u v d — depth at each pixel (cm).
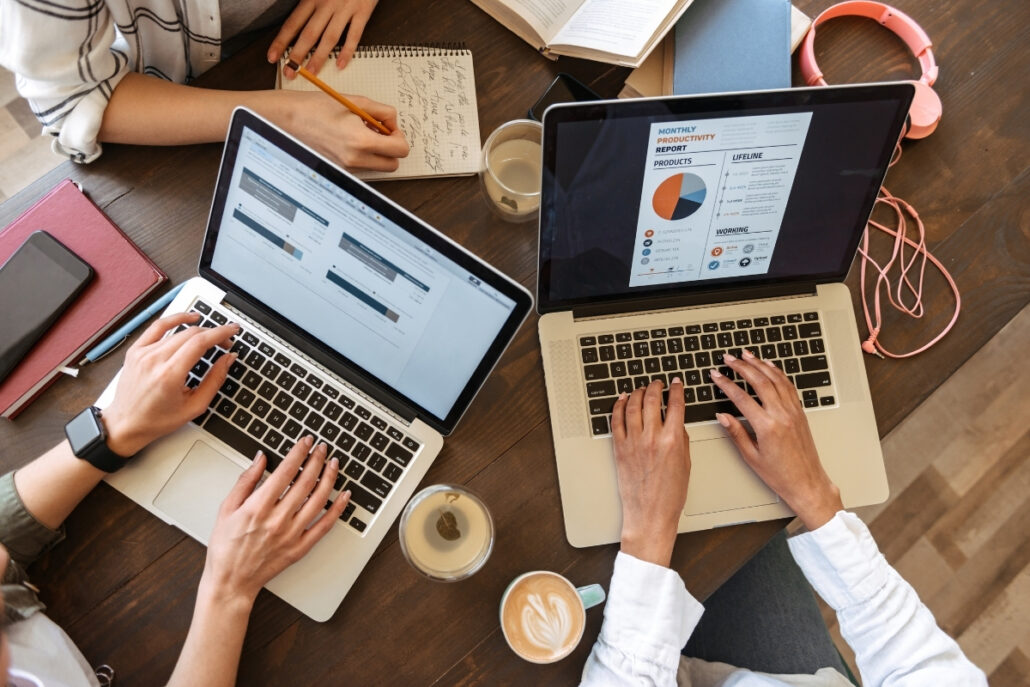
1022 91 103
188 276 89
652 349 88
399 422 84
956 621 156
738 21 96
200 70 105
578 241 81
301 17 94
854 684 108
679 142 76
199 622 75
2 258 85
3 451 82
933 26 104
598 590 81
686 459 83
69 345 83
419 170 92
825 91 75
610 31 92
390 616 81
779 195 82
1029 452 163
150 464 81
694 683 102
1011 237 99
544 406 88
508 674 81
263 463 79
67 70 83
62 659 74
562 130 73
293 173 73
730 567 85
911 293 97
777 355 90
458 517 81
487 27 99
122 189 90
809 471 84
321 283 79
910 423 164
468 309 75
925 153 100
